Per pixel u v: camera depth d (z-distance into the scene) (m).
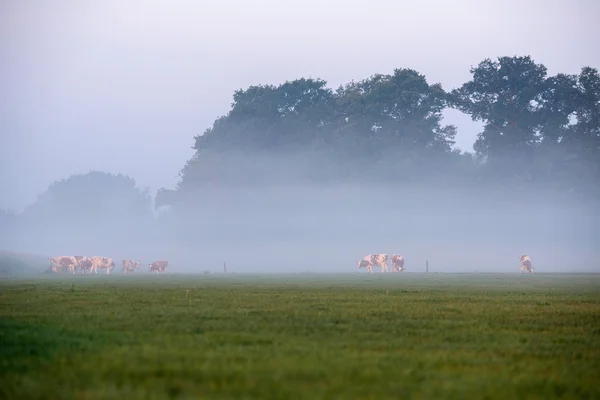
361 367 30.00
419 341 38.28
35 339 36.69
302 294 79.62
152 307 58.06
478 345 37.12
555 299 72.56
